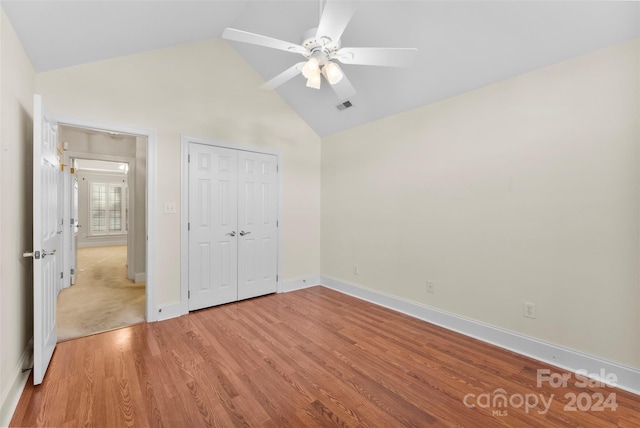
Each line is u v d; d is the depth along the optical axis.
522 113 2.35
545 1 1.85
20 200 1.94
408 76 2.82
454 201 2.81
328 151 4.25
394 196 3.37
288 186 4.03
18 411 1.64
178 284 3.09
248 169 3.63
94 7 1.93
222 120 3.40
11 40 1.74
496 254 2.53
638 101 1.85
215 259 3.37
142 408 1.68
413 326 2.90
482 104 2.59
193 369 2.08
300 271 4.19
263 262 3.80
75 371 2.04
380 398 1.80
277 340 2.55
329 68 1.94
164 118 3.00
